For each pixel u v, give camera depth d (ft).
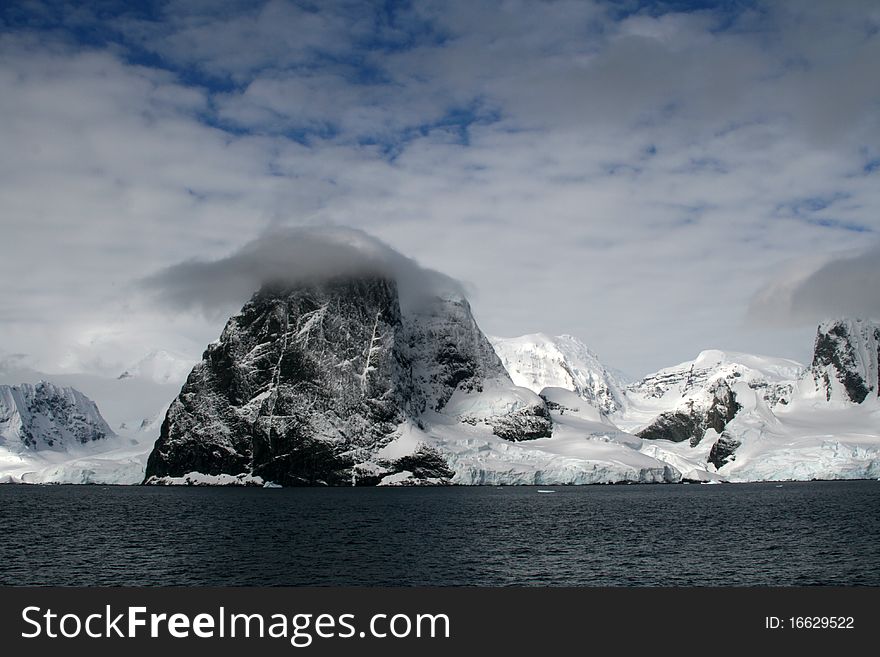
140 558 431.43
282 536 527.81
